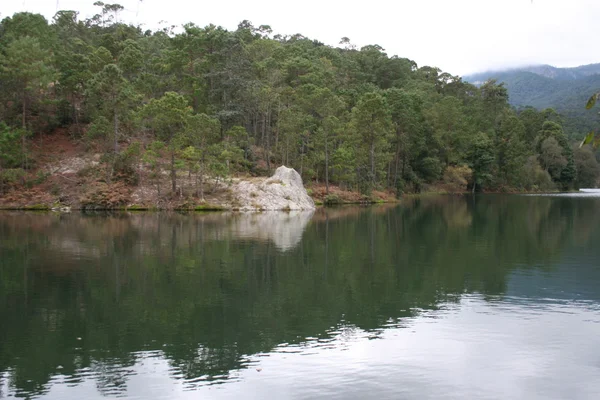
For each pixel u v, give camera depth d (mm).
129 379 12961
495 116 137375
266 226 45500
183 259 28844
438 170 106875
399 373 13266
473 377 13023
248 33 121438
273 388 12438
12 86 64688
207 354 14602
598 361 13984
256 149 81875
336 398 11891
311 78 89188
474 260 28781
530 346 15070
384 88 140250
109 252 31016
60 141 71375
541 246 33969
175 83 77375
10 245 33531
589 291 21500
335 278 24125
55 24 99562
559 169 128000
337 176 77625
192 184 64938
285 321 17531
